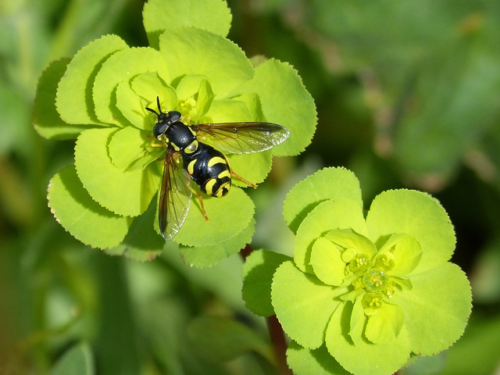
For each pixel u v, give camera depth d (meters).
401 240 0.16
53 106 0.17
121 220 0.16
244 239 0.16
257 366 0.21
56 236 0.19
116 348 0.21
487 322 0.21
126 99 0.16
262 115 0.16
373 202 0.16
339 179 0.16
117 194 0.16
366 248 0.15
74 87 0.16
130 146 0.16
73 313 0.20
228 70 0.16
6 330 0.21
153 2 0.16
